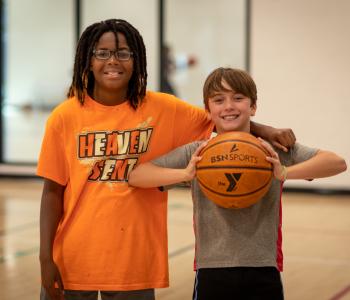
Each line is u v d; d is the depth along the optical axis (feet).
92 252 7.97
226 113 7.73
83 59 8.07
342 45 27.40
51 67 33.27
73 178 8.07
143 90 8.12
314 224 21.13
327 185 27.96
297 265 15.58
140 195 8.09
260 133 8.19
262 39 28.37
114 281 7.96
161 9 31.07
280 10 27.99
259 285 7.56
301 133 28.22
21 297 12.73
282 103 28.32
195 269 7.82
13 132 34.09
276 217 7.85
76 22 32.48
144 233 8.09
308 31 27.71
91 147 8.02
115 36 7.89
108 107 8.06
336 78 27.58
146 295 8.14
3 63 33.94
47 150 8.12
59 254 8.14
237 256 7.57
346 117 27.61
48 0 32.96
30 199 26.84
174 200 26.61
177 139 8.45
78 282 8.01
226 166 7.31
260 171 7.32
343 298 12.77
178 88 31.30
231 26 29.94
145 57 8.20
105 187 8.01
